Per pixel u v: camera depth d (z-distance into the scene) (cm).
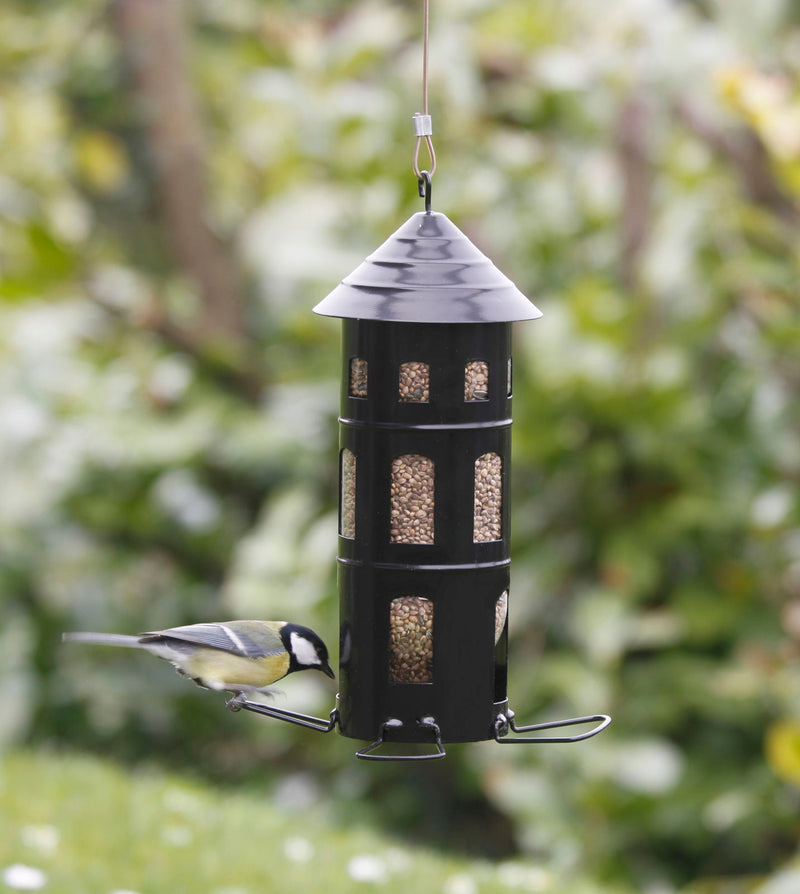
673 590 1305
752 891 1115
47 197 1546
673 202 1348
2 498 1475
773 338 1248
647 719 1243
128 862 856
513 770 1243
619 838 1194
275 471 1484
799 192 1068
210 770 1448
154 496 1500
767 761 1208
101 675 1468
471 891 865
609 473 1285
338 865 893
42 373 1511
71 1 1709
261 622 591
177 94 1583
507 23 1491
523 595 1289
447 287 535
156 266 1683
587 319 1273
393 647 562
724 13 1352
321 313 548
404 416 553
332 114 1461
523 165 1452
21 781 1006
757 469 1307
